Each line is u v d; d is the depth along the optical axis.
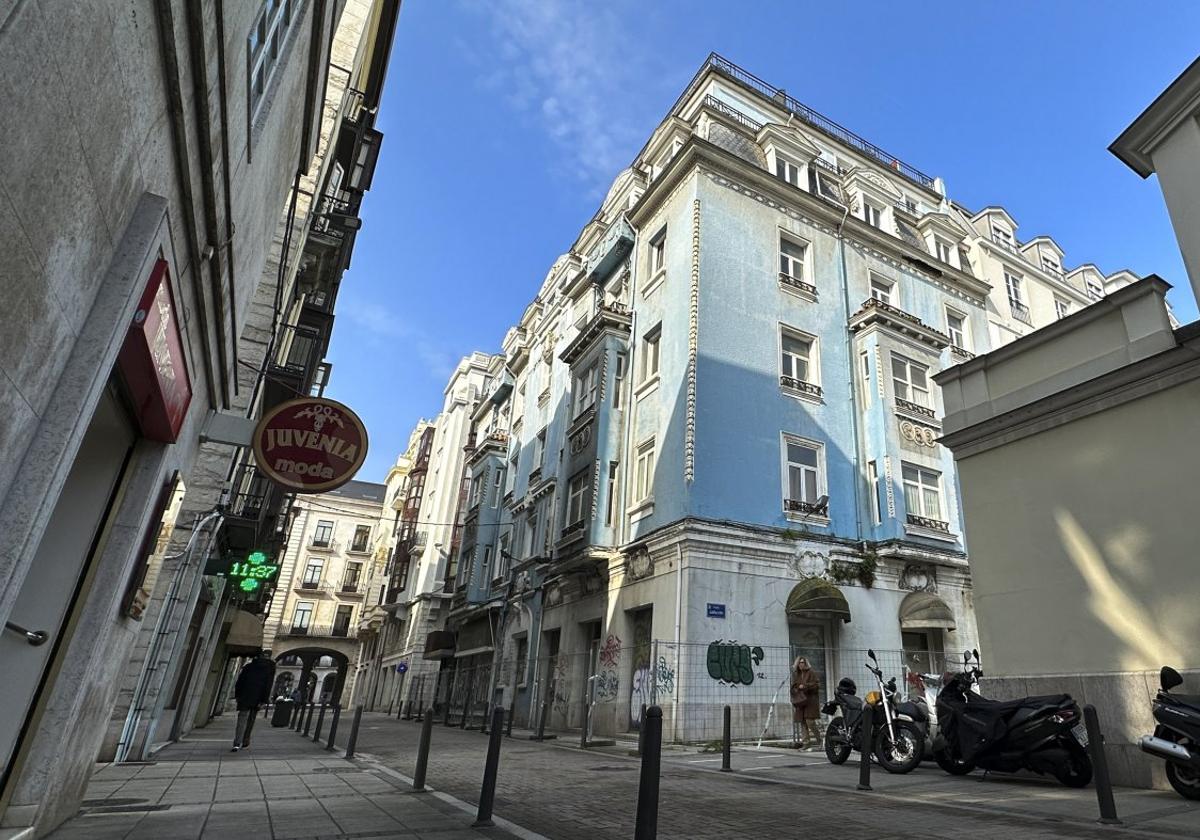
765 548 15.27
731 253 18.08
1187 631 7.04
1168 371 7.70
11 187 1.86
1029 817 5.39
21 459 2.43
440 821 5.00
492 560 28.84
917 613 15.95
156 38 2.67
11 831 3.62
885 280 21.48
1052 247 31.14
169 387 4.16
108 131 2.44
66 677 4.04
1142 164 8.95
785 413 17.23
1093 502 8.20
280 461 6.16
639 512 17.05
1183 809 5.67
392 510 52.81
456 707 25.78
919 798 6.41
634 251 21.19
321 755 10.34
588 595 18.52
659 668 14.17
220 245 4.57
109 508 4.36
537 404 28.42
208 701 19.67
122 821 4.65
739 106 22.31
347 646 52.34
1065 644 8.10
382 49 16.02
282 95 5.98
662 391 17.38
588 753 11.62
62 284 2.40
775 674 14.34
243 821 4.80
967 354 22.53
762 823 5.16
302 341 15.29
